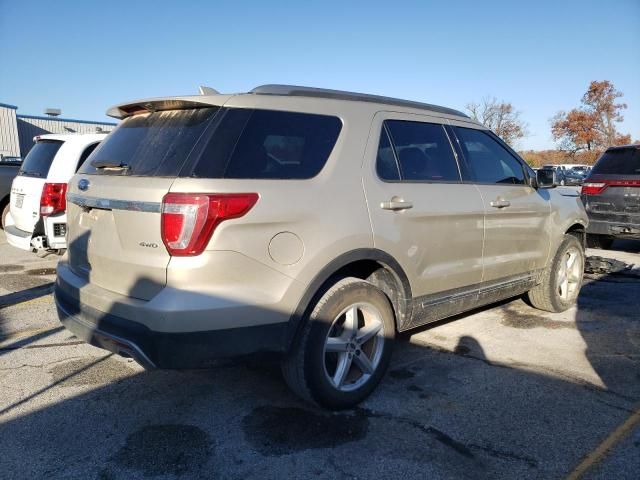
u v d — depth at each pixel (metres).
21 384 3.72
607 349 4.46
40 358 4.21
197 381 3.79
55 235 6.43
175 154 2.94
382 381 3.81
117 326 2.89
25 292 6.18
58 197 6.41
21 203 6.99
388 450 2.93
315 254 3.06
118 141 3.45
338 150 3.35
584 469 2.76
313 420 3.25
